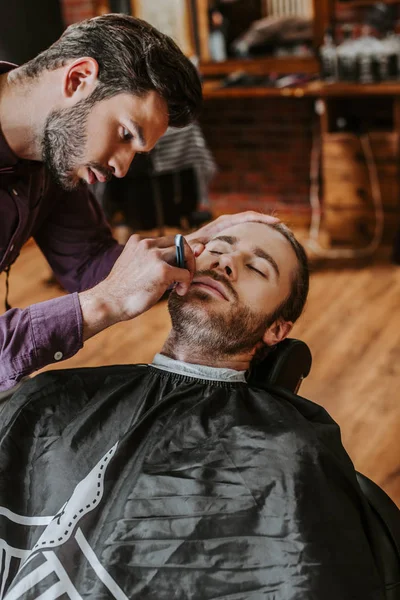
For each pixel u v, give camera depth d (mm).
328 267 4270
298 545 1306
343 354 3365
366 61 4125
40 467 1504
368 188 4297
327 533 1322
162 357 1648
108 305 1459
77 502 1432
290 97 4574
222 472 1401
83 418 1529
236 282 1611
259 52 4586
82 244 1961
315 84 4246
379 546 1396
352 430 2832
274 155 4754
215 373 1576
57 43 1527
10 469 1487
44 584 1356
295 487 1353
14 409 1541
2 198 1686
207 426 1474
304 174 4730
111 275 1485
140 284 1438
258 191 4895
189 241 1728
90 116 1484
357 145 4215
